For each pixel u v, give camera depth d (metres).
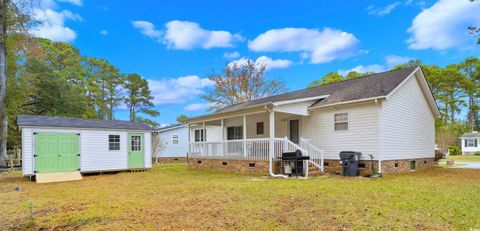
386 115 12.28
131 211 6.18
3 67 18.25
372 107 12.21
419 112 14.91
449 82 37.09
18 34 18.81
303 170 12.26
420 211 5.72
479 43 14.54
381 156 11.84
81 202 7.30
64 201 7.49
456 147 37.06
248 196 7.53
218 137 21.91
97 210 6.34
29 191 9.47
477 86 38.34
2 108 18.08
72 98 27.48
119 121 17.16
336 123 13.54
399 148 13.06
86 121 15.69
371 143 12.14
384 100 11.80
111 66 41.06
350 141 12.92
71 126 14.34
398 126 13.08
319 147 14.17
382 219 5.19
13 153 23.66
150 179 12.28
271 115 12.89
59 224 5.35
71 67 35.75
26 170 12.97
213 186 9.51
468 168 15.36
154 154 26.67
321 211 5.80
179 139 28.50
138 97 41.84
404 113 13.62
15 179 13.25
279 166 12.89
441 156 17.06
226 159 15.26
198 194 8.07
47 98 25.81
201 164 17.20
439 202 6.51
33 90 22.92
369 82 14.48
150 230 4.86
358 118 12.70
